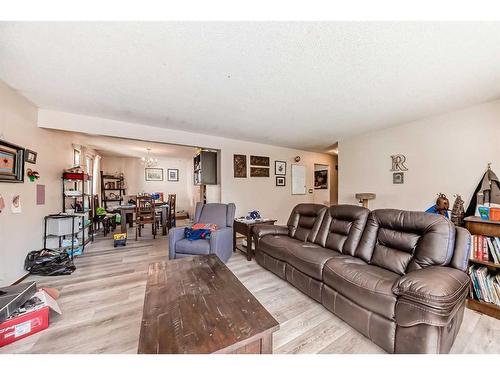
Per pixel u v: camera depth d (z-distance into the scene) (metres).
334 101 2.47
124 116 2.99
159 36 1.38
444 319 1.08
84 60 1.66
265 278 2.50
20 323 1.42
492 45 1.46
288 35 1.38
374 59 1.65
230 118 3.08
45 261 2.57
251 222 3.32
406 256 1.66
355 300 1.52
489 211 1.89
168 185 7.49
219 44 1.47
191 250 2.63
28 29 1.31
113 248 3.72
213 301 1.26
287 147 5.29
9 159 2.16
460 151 2.71
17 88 2.16
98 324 1.60
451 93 2.26
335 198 6.38
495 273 1.87
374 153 3.77
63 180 3.48
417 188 3.16
